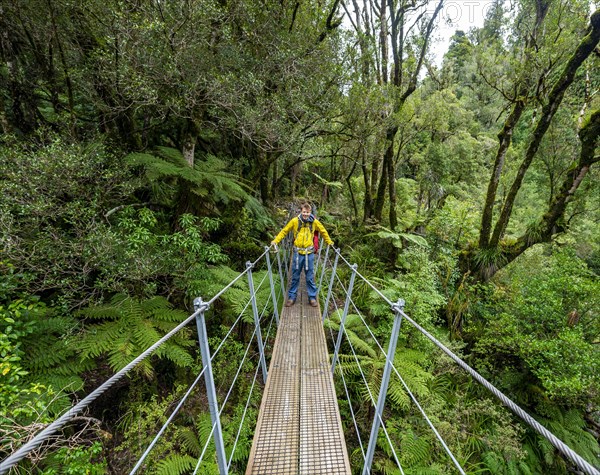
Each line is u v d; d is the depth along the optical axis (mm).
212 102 5188
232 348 4691
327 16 7062
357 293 7148
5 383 2682
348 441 4098
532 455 4898
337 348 3549
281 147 6707
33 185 3121
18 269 3258
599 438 5453
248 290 5082
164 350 3689
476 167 16656
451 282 7598
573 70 6238
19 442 2492
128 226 3836
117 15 3865
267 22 6156
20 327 3168
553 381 4969
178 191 5457
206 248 4496
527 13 7203
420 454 3764
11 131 4102
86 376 3932
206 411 4090
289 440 2500
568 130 8625
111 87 4617
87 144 4297
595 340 5453
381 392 2135
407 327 5453
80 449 2734
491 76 7359
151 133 6836
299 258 4902
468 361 6191
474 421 4699
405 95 8492
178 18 4473
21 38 5031
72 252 3391
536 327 5746
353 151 10227
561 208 7262
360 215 13125
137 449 3377
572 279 5812
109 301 4082
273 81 6441
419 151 16625
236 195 6117
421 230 10227
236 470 3467
